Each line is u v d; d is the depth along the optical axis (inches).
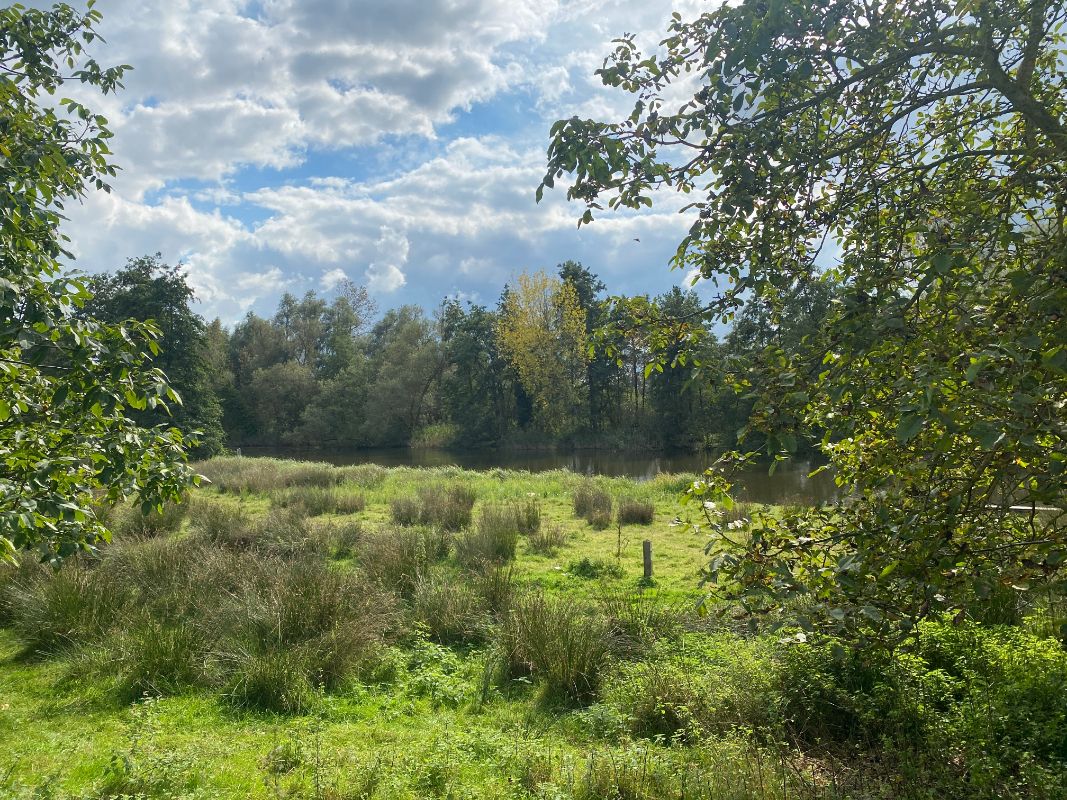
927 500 100.0
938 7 111.7
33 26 188.4
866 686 183.2
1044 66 129.8
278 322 2573.8
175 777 165.6
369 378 2362.2
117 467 135.7
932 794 139.6
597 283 2110.0
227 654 236.5
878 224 122.7
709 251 131.0
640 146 114.6
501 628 258.4
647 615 261.0
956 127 126.5
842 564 100.3
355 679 231.3
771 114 113.0
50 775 168.9
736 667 200.2
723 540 114.1
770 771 155.1
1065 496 90.3
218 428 1481.3
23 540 125.6
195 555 339.9
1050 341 81.6
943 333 93.0
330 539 430.9
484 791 161.6
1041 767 136.3
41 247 159.9
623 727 191.3
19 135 166.9
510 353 2100.1
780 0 99.7
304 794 162.2
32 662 252.1
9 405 126.0
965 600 98.7
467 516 519.8
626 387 2100.1
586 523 548.1
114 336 125.4
